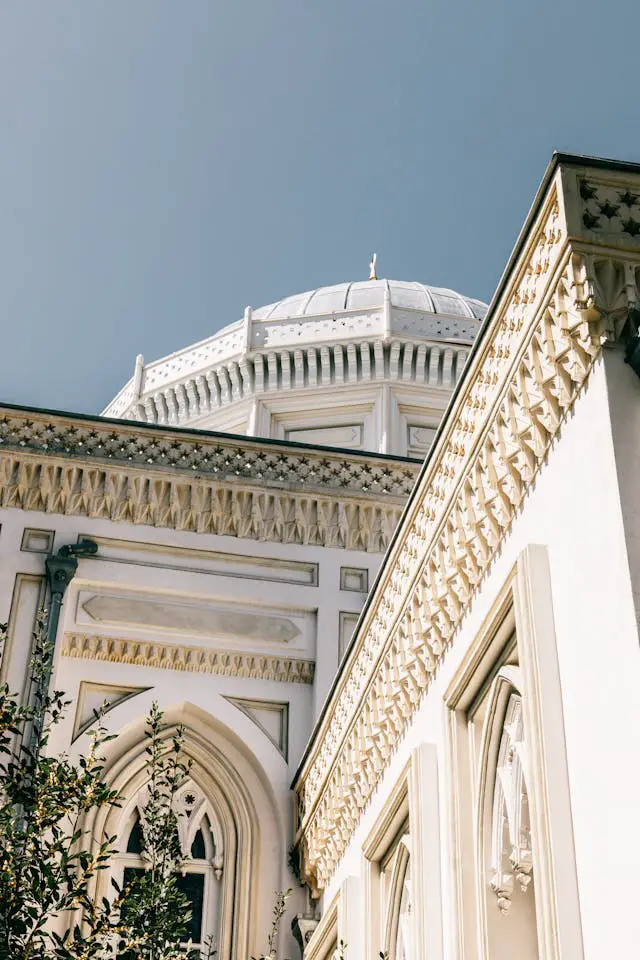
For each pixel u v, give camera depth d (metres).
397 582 12.20
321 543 17.61
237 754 16.31
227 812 15.98
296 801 15.82
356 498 17.75
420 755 11.12
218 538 17.33
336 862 14.24
